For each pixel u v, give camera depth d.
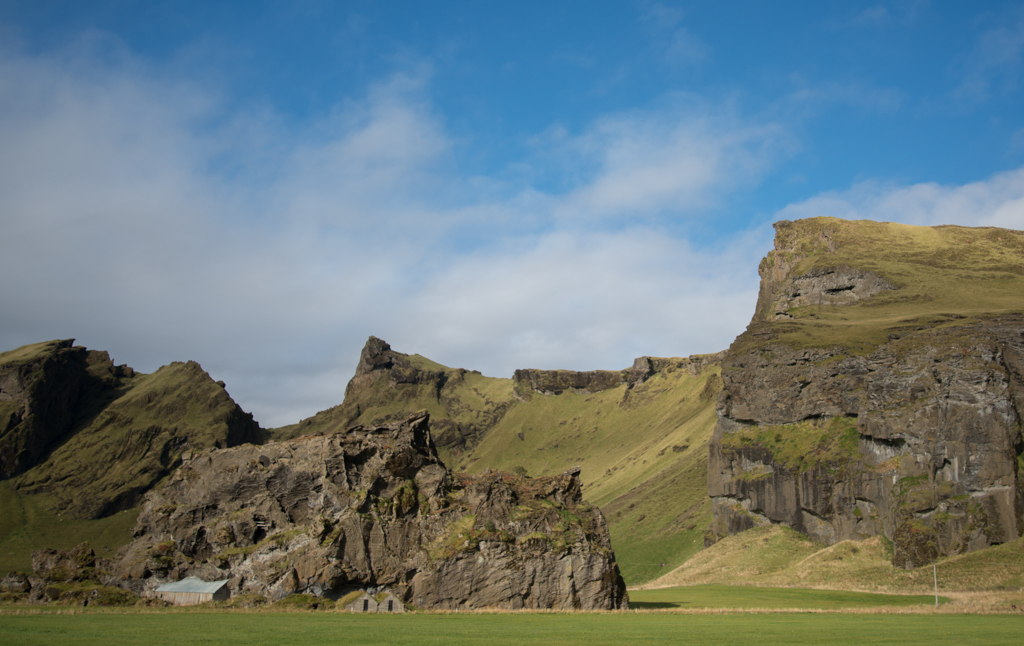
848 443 189.88
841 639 67.56
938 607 110.62
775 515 198.12
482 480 113.12
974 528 151.38
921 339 189.62
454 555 101.75
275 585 99.31
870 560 164.50
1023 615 99.31
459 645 60.53
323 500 108.25
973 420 160.25
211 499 112.56
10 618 74.38
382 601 96.25
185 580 102.44
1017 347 181.88
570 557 105.06
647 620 87.25
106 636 61.94
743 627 78.69
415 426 119.44
